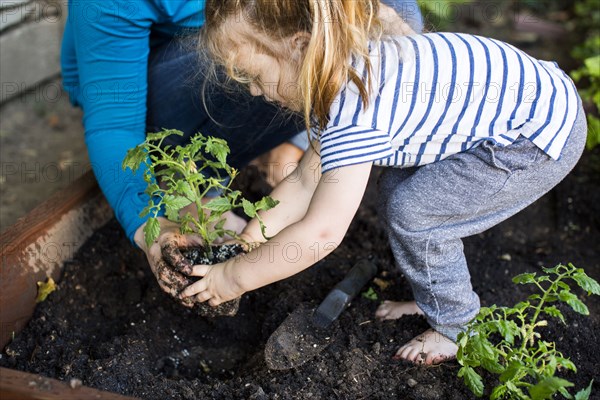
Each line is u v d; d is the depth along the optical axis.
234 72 1.85
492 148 1.85
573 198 2.88
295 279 2.37
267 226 2.05
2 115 3.53
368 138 1.70
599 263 2.59
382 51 1.80
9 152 3.30
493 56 1.87
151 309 2.29
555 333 2.12
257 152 2.56
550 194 2.96
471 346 1.72
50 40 3.69
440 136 1.86
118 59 2.18
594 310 2.30
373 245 2.59
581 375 2.00
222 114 2.35
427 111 1.79
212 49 1.83
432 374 1.96
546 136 1.84
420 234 1.95
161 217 2.09
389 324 2.14
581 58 3.85
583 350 2.08
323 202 1.72
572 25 4.50
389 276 2.40
